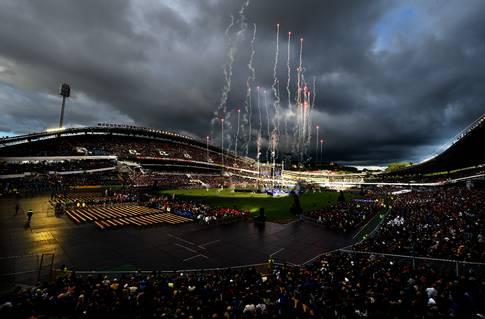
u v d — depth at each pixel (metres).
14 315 9.37
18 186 53.81
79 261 20.03
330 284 12.63
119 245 24.20
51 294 11.62
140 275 16.22
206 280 14.50
